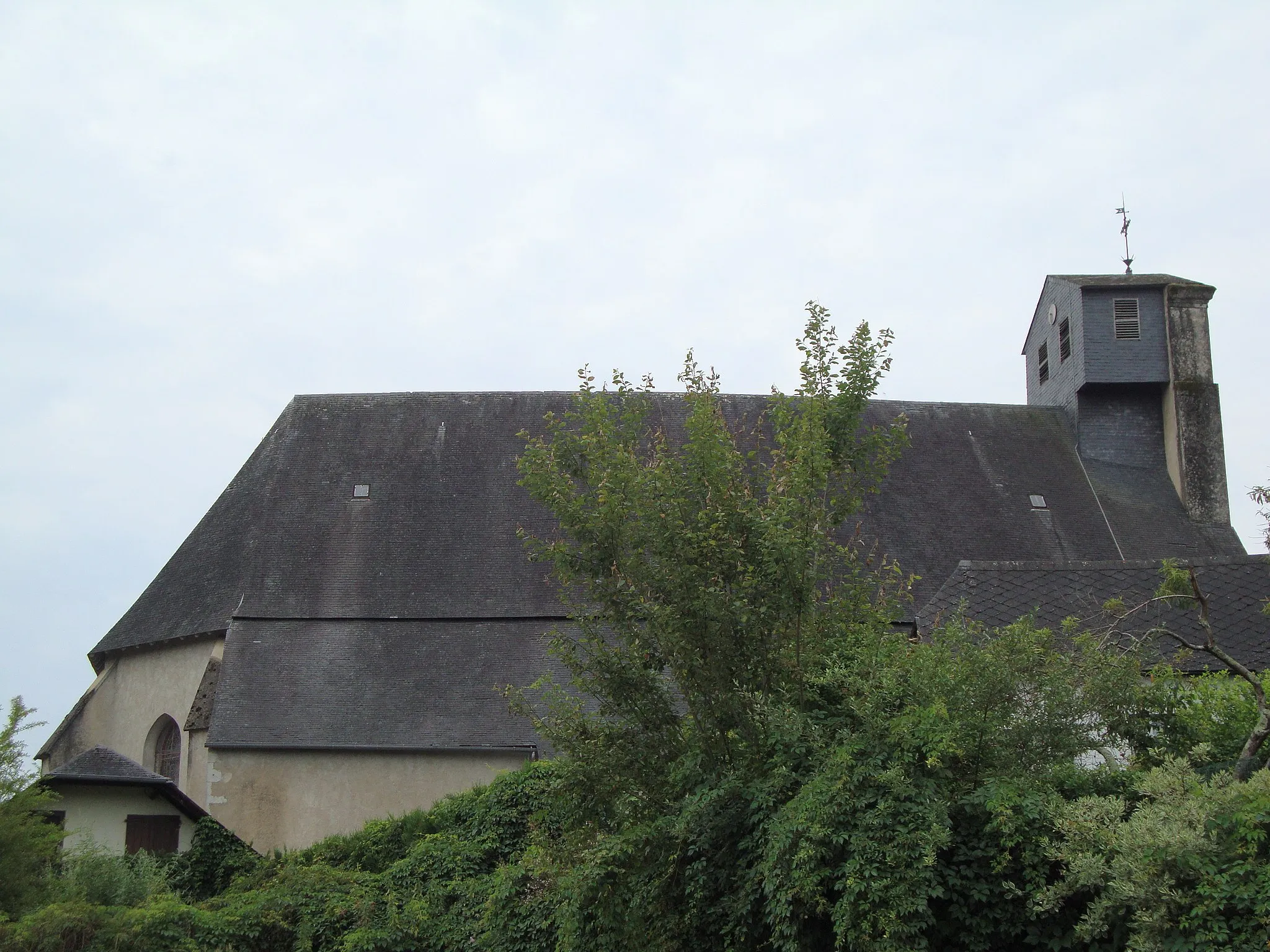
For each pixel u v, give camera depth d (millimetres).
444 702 26578
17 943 15562
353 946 17516
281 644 27672
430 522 30922
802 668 12719
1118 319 34406
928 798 10555
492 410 34312
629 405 14820
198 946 17188
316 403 34469
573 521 13477
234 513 31266
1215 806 9203
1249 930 8484
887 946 9781
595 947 12992
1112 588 19312
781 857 10703
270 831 25297
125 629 29516
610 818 13328
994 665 11391
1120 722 11883
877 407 35750
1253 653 17594
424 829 21812
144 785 22875
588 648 13852
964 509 32406
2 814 16719
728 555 12750
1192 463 33406
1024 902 10266
